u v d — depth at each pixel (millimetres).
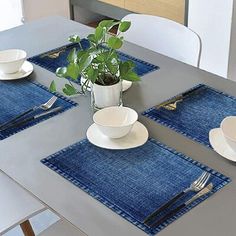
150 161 1307
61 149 1364
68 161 1318
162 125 1454
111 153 1341
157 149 1351
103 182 1241
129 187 1220
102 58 1419
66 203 1182
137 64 1812
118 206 1162
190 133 1415
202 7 2896
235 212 1129
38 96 1623
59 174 1272
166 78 1713
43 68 1802
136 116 1390
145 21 2129
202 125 1450
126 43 1975
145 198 1183
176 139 1392
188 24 3049
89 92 1625
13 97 1622
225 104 1551
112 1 3588
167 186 1217
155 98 1591
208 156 1319
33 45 1989
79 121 1479
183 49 2012
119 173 1270
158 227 1098
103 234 1090
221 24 2834
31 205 1616
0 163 1319
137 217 1128
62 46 1966
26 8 3672
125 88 1634
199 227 1093
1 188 1684
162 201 1169
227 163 1288
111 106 1504
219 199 1168
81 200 1188
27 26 2174
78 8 3939
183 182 1227
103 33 1454
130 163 1302
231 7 2730
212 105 1547
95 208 1161
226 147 1335
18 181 1258
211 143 1350
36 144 1389
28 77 1745
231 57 2896
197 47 1934
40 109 1549
